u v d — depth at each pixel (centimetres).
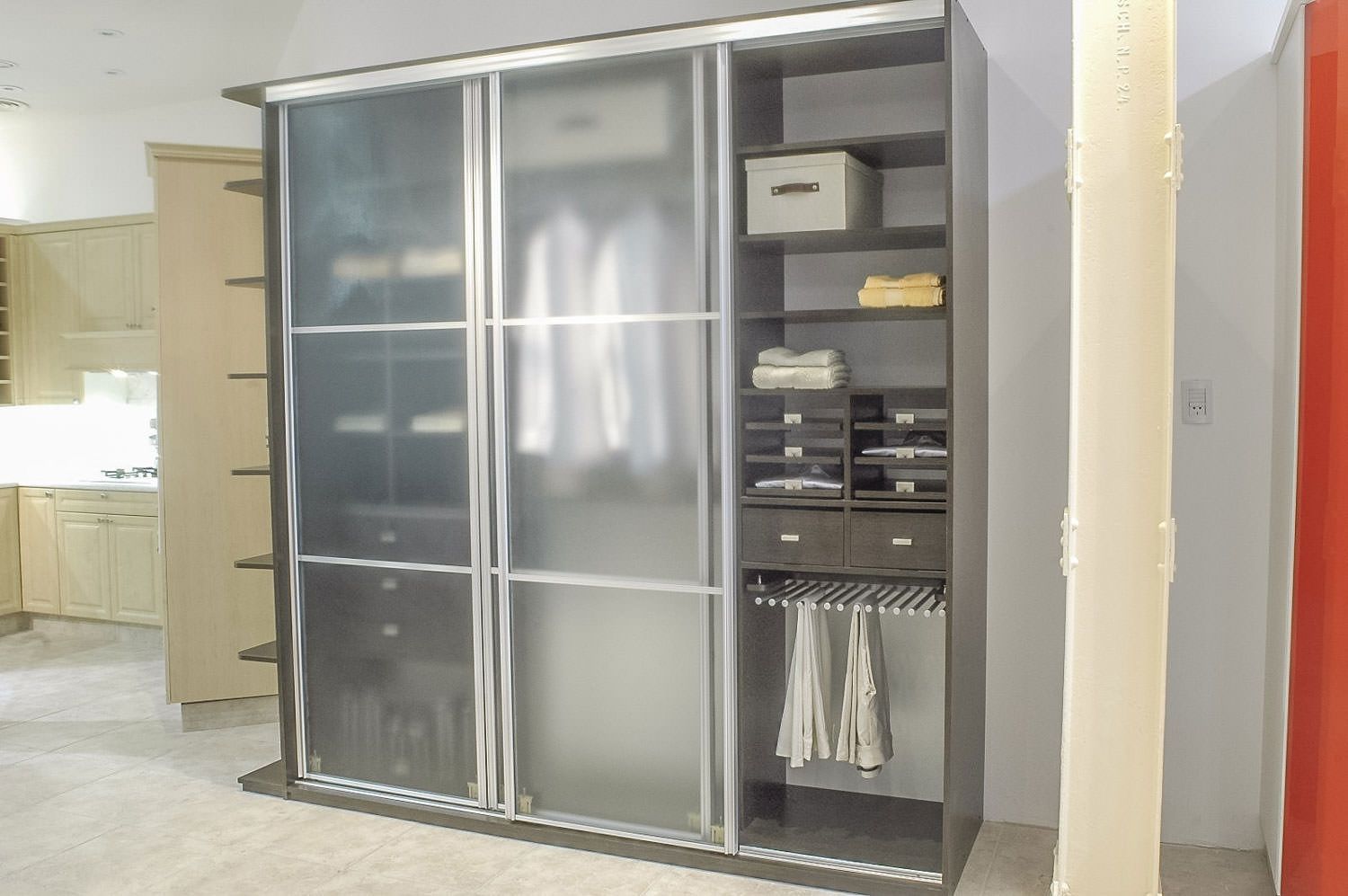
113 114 622
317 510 368
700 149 311
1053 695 342
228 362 464
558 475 334
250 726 465
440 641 353
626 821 332
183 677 456
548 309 331
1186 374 321
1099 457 252
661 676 325
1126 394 248
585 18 400
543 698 340
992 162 339
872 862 307
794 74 340
